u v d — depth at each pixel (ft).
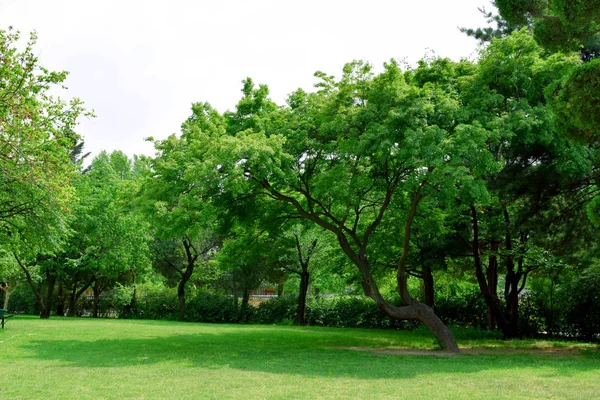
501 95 49.01
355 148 46.65
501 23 79.20
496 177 53.16
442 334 52.26
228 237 104.88
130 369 34.86
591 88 29.96
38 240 69.41
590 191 55.11
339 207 63.00
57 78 62.44
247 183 47.96
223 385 29.17
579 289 76.28
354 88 50.65
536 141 50.14
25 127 56.34
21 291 139.64
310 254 106.73
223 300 117.29
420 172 46.34
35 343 49.57
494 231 65.26
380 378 32.45
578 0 31.24
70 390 27.20
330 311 107.45
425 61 58.34
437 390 28.19
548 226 56.08
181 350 46.85
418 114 46.06
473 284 108.47
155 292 122.01
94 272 115.14
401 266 54.95
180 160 50.60
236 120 57.93
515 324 73.36
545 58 57.62
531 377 33.19
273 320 113.50
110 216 109.60
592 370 36.68
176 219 47.19
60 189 62.90
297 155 53.06
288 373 34.12
